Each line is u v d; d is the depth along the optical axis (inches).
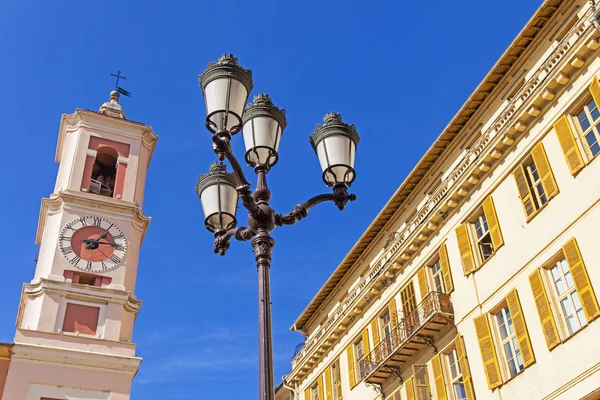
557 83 761.0
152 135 1355.8
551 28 844.0
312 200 393.7
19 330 999.6
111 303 1085.8
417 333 886.4
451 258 900.0
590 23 721.6
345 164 407.2
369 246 1193.4
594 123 710.5
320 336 1273.4
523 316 738.2
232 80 370.0
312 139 426.9
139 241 1203.9
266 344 320.5
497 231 812.0
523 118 802.8
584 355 647.8
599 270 652.7
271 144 386.3
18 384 952.9
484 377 776.9
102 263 1128.2
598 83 700.0
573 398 647.8
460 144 986.1
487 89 929.5
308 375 1309.1
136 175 1272.1
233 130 369.7
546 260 729.0
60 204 1173.7
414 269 985.5
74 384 979.9
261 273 347.3
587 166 701.3
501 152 841.5
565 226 712.4
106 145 1289.4
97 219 1173.1
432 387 875.4
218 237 402.0
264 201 374.0
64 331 1036.5
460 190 892.6
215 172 422.0
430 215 951.6
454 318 859.4
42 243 1137.4
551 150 757.9
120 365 1017.5
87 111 1315.2
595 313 640.4
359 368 1106.7
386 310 1050.7
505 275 787.4
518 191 799.1
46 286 1058.7
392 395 959.6
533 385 701.9
